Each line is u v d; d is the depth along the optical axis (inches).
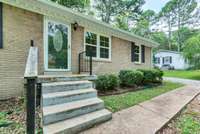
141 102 239.3
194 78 696.4
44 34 255.3
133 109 203.8
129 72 358.6
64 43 285.1
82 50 319.3
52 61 265.6
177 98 284.2
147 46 558.3
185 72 916.6
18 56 227.0
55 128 125.6
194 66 877.8
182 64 1163.3
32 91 103.4
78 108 154.7
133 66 478.9
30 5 233.5
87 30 330.6
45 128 125.0
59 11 267.6
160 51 1294.3
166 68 1192.2
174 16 1503.4
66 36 288.8
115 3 1133.1
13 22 221.8
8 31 217.0
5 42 214.1
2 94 210.8
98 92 277.9
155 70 440.8
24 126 135.7
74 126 132.8
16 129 130.8
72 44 299.9
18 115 158.4
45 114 131.4
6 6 215.2
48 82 185.5
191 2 1408.7
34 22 243.8
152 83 435.5
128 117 175.3
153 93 312.5
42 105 149.7
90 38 339.9
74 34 303.9
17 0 219.6
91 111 167.5
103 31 367.2
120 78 355.9
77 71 308.0
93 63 345.4
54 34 269.4
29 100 103.1
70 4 619.5
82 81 212.4
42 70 251.0
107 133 136.3
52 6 254.7
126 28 1056.2
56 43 272.4
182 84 486.6
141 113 190.7
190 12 1429.6
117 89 320.2
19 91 227.9
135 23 1179.3
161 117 181.6
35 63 132.3
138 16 1213.1
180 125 175.3
